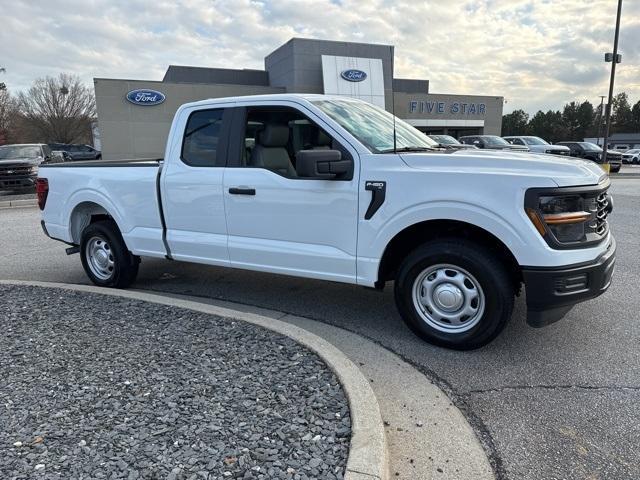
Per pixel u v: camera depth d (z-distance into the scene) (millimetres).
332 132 4207
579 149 27312
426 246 3939
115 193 5488
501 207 3547
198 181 4863
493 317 3736
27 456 2549
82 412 2957
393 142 4379
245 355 3660
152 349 3805
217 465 2467
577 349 4004
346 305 5125
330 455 2533
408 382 3514
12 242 8969
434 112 40531
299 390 3150
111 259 5738
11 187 16609
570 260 3525
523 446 2820
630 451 2770
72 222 6008
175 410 2955
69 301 4977
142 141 31656
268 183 4453
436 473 2594
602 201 3934
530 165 3645
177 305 4754
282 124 4625
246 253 4691
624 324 4496
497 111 42625
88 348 3850
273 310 5008
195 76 44656
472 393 3373
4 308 4789
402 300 4113
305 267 4406
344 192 4102
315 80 35844
